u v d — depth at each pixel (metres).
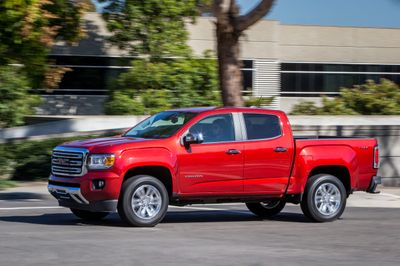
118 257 9.20
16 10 17.94
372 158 13.80
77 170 11.81
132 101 25.38
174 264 8.84
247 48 36.47
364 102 29.33
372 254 9.88
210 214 14.64
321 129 20.58
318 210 13.27
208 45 34.97
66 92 32.94
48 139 20.70
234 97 20.12
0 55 19.25
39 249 9.67
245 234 11.60
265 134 12.88
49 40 19.34
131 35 26.55
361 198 18.00
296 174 13.06
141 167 11.86
